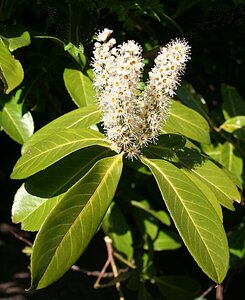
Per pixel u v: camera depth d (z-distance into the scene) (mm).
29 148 320
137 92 316
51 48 438
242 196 531
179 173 312
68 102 466
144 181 538
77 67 404
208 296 690
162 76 305
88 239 284
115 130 307
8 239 796
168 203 295
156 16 429
